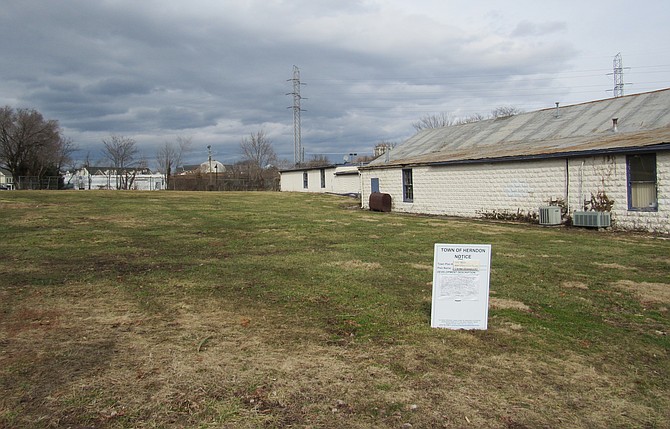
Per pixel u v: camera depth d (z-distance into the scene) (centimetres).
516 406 369
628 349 490
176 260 978
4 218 1736
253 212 2230
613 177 1588
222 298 666
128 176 8375
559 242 1279
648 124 1872
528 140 2244
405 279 799
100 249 1127
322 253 1073
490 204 2006
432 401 374
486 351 476
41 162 6781
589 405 373
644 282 786
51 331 521
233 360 445
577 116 2289
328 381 404
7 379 399
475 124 2858
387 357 457
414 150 2819
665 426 346
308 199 3375
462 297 539
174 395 375
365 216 2128
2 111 6431
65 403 359
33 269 869
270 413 351
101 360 441
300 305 633
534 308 630
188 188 6144
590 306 643
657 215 1479
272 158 7625
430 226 1706
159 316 580
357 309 616
